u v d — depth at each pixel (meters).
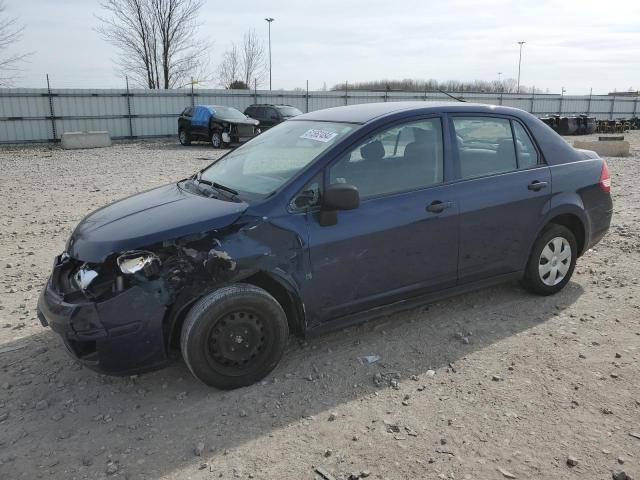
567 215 4.74
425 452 2.81
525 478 2.62
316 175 3.58
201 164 16.36
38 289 5.25
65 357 3.91
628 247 6.27
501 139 4.40
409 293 4.00
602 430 2.97
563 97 41.72
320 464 2.74
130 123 28.59
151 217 3.46
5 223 8.05
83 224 3.74
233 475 2.68
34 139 26.14
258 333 3.42
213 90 30.67
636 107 44.75
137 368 3.20
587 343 3.96
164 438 2.98
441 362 3.73
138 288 3.12
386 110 4.09
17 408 3.30
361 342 4.04
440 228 3.98
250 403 3.29
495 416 3.11
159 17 40.03
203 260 3.22
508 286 5.09
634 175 12.76
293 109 25.34
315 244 3.52
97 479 2.68
